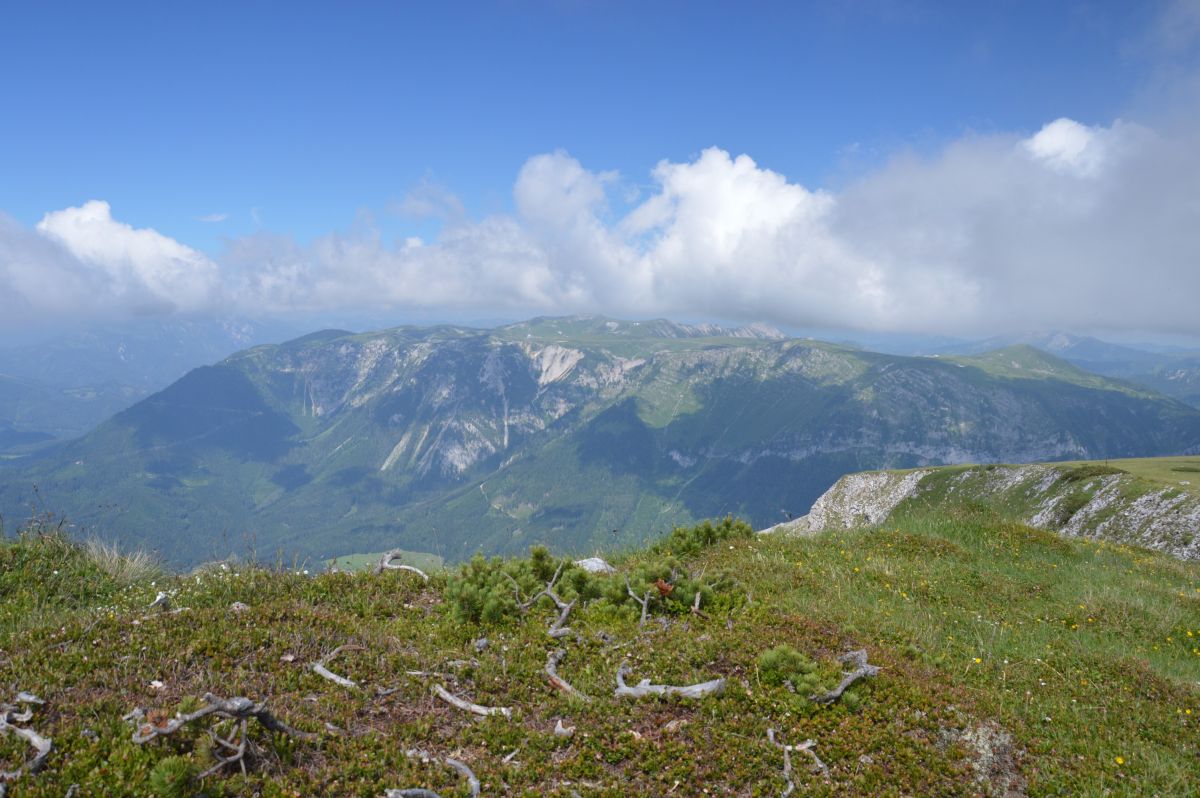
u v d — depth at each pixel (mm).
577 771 6863
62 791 5430
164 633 8594
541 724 7801
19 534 13297
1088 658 11875
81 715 6508
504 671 8805
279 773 6184
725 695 8656
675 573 12836
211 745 5957
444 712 7793
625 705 8211
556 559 13766
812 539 19750
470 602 11148
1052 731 8914
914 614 13656
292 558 13812
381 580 13164
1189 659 13203
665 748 7387
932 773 7637
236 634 8742
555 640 10227
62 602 11625
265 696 7418
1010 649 12195
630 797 6566
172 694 7125
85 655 7727
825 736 8023
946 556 18922
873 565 16828
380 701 7820
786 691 8891
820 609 13094
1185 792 7836
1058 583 17422
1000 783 7766
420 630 10523
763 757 7484
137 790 5551
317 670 8109
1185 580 20047
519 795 6445
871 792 7172
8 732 6008
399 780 6328
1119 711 9836
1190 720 9773
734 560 16656
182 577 13297
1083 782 7773
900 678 9656
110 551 13742
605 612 11633
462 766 6598
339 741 6828
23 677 6977
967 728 8602
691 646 10016
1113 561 21281
